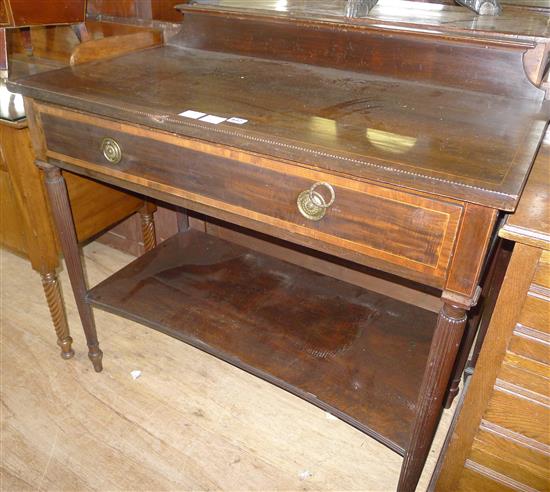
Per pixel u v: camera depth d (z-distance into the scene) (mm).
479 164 672
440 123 808
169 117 813
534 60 892
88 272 1815
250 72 1050
